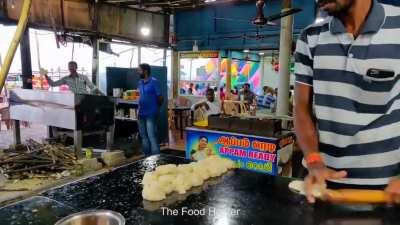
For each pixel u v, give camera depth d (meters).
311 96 1.40
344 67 1.22
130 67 8.11
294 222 1.11
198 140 4.31
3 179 3.83
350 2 1.12
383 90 1.18
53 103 4.77
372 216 1.13
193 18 9.01
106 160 4.73
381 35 1.13
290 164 4.12
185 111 8.26
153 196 1.31
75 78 6.17
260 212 1.20
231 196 1.36
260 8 4.02
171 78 9.55
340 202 1.20
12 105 5.34
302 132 1.39
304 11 7.13
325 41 1.25
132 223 1.13
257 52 9.48
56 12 6.66
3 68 2.00
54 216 1.17
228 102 5.57
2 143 6.54
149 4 7.97
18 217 1.16
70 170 4.24
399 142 1.26
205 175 1.55
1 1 5.75
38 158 4.43
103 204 1.28
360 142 1.28
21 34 2.02
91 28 7.36
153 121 5.57
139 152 5.98
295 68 1.43
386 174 1.30
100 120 4.95
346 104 1.26
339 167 1.36
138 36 8.45
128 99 7.07
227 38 8.51
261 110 7.95
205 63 9.11
